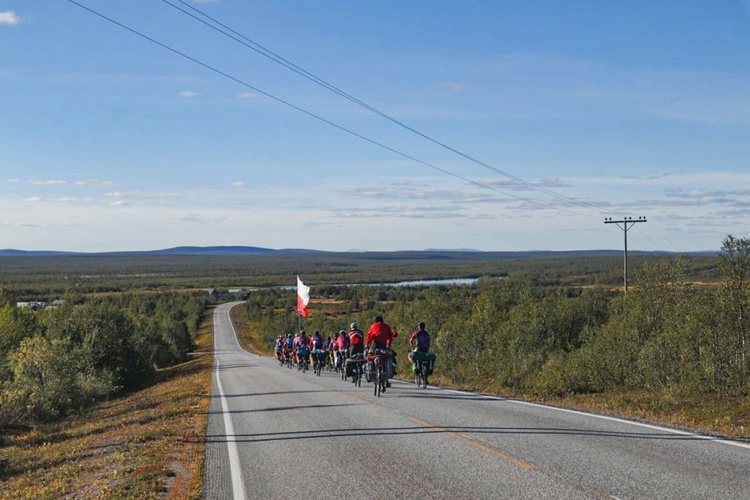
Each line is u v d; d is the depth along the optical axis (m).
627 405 13.92
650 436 9.86
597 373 17.05
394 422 12.24
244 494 7.77
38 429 23.00
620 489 6.99
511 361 20.94
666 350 15.65
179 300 155.12
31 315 52.44
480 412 13.11
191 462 9.98
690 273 20.12
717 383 13.97
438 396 16.72
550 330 25.39
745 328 13.98
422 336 19.84
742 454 8.46
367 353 18.36
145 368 50.75
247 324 131.62
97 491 8.93
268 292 168.75
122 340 45.28
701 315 14.66
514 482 7.47
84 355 41.69
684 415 12.26
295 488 7.87
